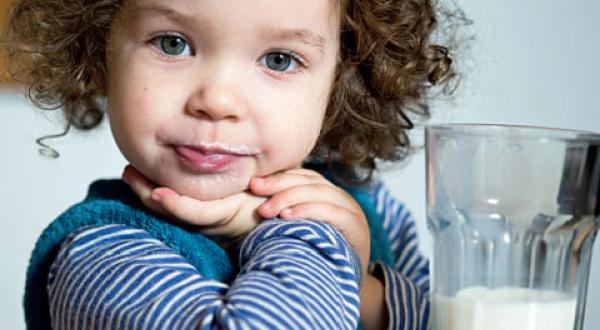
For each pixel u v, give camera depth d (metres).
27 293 1.00
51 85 1.16
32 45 1.17
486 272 0.78
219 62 0.90
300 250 0.88
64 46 1.13
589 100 1.88
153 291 0.84
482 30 1.83
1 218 1.87
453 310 0.79
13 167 1.87
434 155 0.79
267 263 0.85
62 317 0.88
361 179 1.25
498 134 0.76
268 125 0.92
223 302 0.81
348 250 0.94
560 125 1.87
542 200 0.76
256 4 0.88
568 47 1.86
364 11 1.10
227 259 0.96
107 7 1.04
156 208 0.95
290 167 0.97
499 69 1.84
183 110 0.90
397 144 1.26
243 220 0.95
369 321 1.08
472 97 1.81
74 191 1.88
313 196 0.96
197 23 0.88
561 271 0.78
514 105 1.84
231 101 0.89
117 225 0.94
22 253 1.88
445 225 0.79
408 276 1.31
